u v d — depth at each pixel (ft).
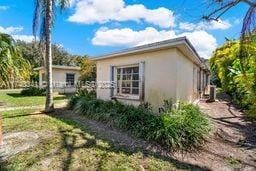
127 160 16.96
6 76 42.11
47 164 15.98
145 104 27.61
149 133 20.68
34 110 35.88
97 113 29.37
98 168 15.57
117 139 21.20
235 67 35.70
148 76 28.73
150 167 16.03
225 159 18.17
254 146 21.35
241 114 35.27
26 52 117.70
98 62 39.70
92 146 19.42
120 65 33.96
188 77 34.32
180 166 16.47
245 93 29.96
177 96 25.76
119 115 26.11
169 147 19.20
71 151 18.28
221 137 23.47
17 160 16.52
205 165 16.94
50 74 34.24
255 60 21.63
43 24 33.27
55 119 29.37
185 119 21.44
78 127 25.27
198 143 20.22
